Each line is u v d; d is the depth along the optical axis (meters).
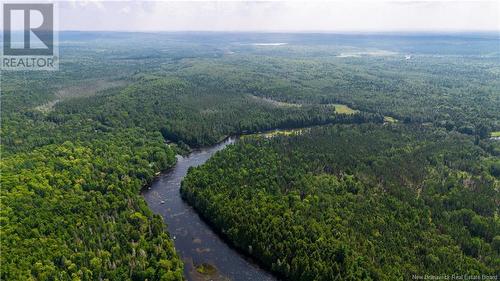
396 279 142.12
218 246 179.25
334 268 149.12
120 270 151.00
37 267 142.75
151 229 177.12
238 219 179.62
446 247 159.62
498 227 170.12
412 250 158.12
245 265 167.75
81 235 166.75
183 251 175.75
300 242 160.62
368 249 158.00
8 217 165.50
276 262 161.88
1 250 146.75
